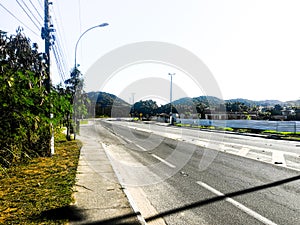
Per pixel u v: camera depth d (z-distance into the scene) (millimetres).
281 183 7789
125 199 6207
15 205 5852
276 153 13586
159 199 6598
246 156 12641
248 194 6832
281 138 22094
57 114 10906
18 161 9500
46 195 6539
